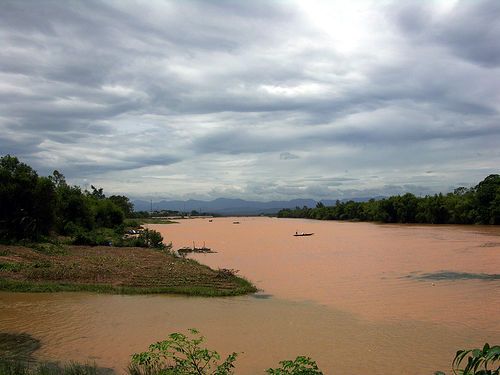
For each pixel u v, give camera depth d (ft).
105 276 103.55
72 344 55.26
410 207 396.57
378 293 88.89
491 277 102.53
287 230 354.95
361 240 222.07
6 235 158.30
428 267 120.37
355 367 48.52
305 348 54.85
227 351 53.47
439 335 60.18
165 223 552.41
